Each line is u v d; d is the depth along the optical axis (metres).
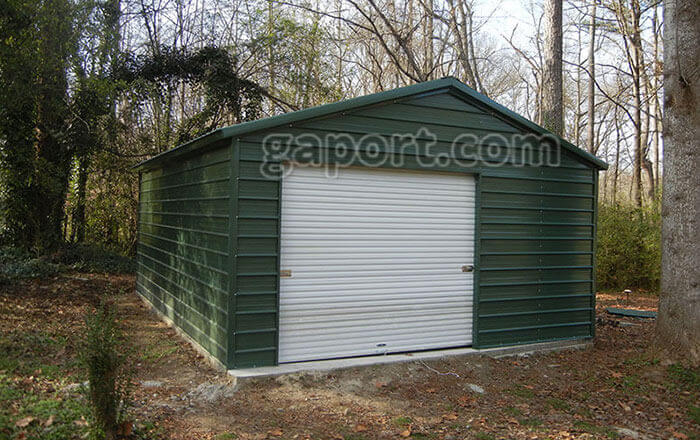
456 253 6.21
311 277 5.43
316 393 4.82
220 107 13.75
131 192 14.12
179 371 5.38
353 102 5.48
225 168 5.22
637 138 15.26
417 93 5.85
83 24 10.53
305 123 5.32
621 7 15.03
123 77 12.53
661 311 6.19
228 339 4.96
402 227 5.90
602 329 8.10
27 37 9.45
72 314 7.46
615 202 13.69
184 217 6.78
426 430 4.21
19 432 3.47
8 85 9.43
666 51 6.18
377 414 4.48
